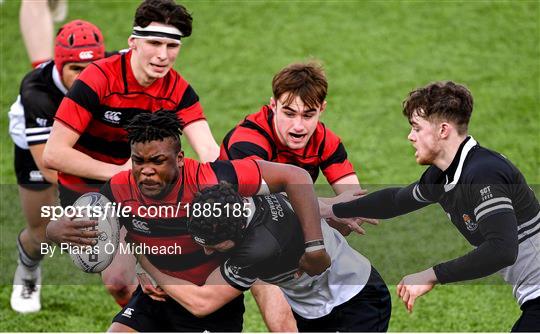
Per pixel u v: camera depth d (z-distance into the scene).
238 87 33.25
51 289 22.72
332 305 17.38
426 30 36.56
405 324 21.61
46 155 18.78
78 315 21.78
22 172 21.34
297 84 17.30
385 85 33.47
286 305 17.70
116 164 19.77
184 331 17.25
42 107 21.03
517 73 34.16
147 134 16.20
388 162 29.27
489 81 33.72
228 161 16.70
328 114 31.84
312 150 18.19
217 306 16.98
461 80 33.75
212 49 35.31
